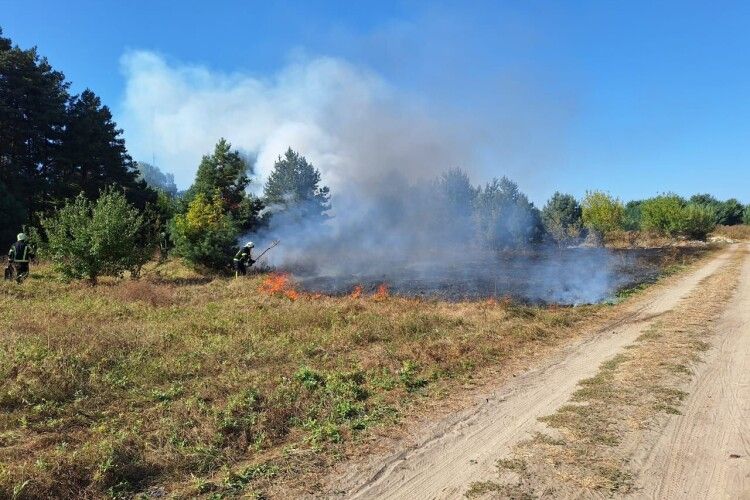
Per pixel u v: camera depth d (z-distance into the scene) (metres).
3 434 5.34
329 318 11.70
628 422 6.26
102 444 5.07
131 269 18.61
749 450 5.48
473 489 4.72
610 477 4.89
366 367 8.56
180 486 4.72
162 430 5.66
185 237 22.62
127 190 35.72
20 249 17.08
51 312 11.19
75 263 17.02
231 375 7.64
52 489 4.35
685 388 7.54
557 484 4.79
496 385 8.11
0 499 4.09
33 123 31.61
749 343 10.39
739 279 21.88
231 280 19.94
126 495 4.52
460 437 5.99
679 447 5.55
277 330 10.76
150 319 11.31
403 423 6.45
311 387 7.37
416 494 4.68
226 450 5.39
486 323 12.22
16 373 6.74
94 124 34.59
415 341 10.39
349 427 6.23
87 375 7.13
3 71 30.08
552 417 6.50
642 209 54.69
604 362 9.35
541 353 10.30
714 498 4.52
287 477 4.97
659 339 10.91
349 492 4.73
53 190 31.69
